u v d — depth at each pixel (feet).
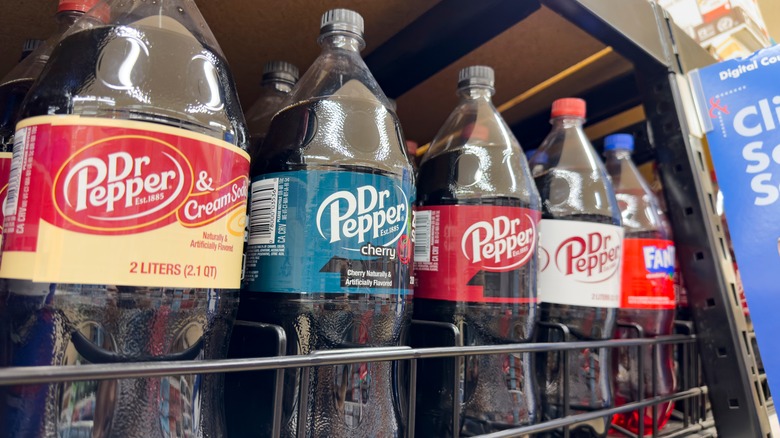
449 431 2.13
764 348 2.26
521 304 2.21
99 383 1.40
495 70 3.34
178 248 1.35
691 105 2.77
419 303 2.27
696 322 2.60
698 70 2.60
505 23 2.60
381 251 1.77
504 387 2.22
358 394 1.77
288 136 1.86
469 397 2.14
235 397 1.84
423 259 2.28
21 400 1.38
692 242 2.63
